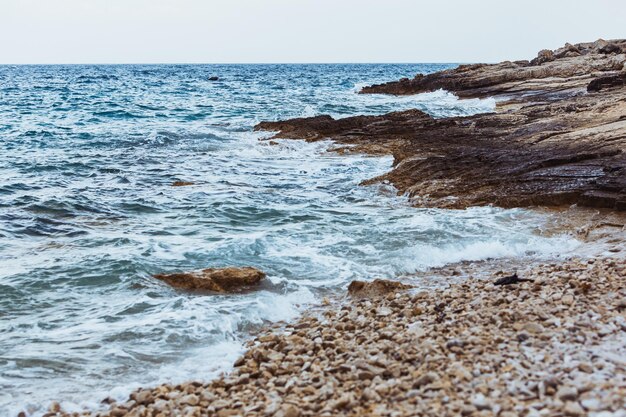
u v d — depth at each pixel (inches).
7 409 277.7
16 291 427.8
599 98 1305.4
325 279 458.9
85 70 7288.4
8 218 636.7
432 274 464.1
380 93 2568.9
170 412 260.1
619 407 203.9
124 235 580.1
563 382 229.3
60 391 296.4
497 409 213.3
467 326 313.4
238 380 286.8
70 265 481.1
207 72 6304.1
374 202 711.7
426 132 1144.8
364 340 317.4
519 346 274.7
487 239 534.9
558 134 920.3
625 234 525.0
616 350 260.7
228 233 590.2
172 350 341.1
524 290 375.9
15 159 1021.8
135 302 411.2
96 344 348.5
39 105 2098.9
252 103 2135.8
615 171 652.1
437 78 2448.3
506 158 792.3
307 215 649.6
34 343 349.7
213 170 944.9
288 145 1154.0
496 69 2436.0
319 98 2354.8
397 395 239.6
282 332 361.7
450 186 714.2
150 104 2117.4
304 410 240.2
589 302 334.0
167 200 733.3
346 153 1075.9
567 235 538.6
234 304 406.9
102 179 872.9
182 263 492.1
